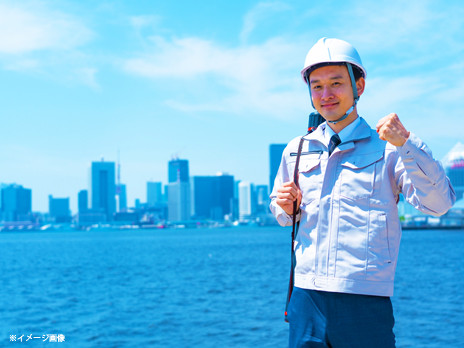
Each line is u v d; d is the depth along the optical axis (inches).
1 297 1107.3
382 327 94.9
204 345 577.9
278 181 116.1
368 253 95.3
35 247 4544.8
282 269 1727.4
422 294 973.8
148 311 847.7
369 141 100.7
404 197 97.7
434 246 3250.5
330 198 99.8
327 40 101.7
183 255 2797.7
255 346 566.9
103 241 6043.3
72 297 1086.4
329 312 97.1
